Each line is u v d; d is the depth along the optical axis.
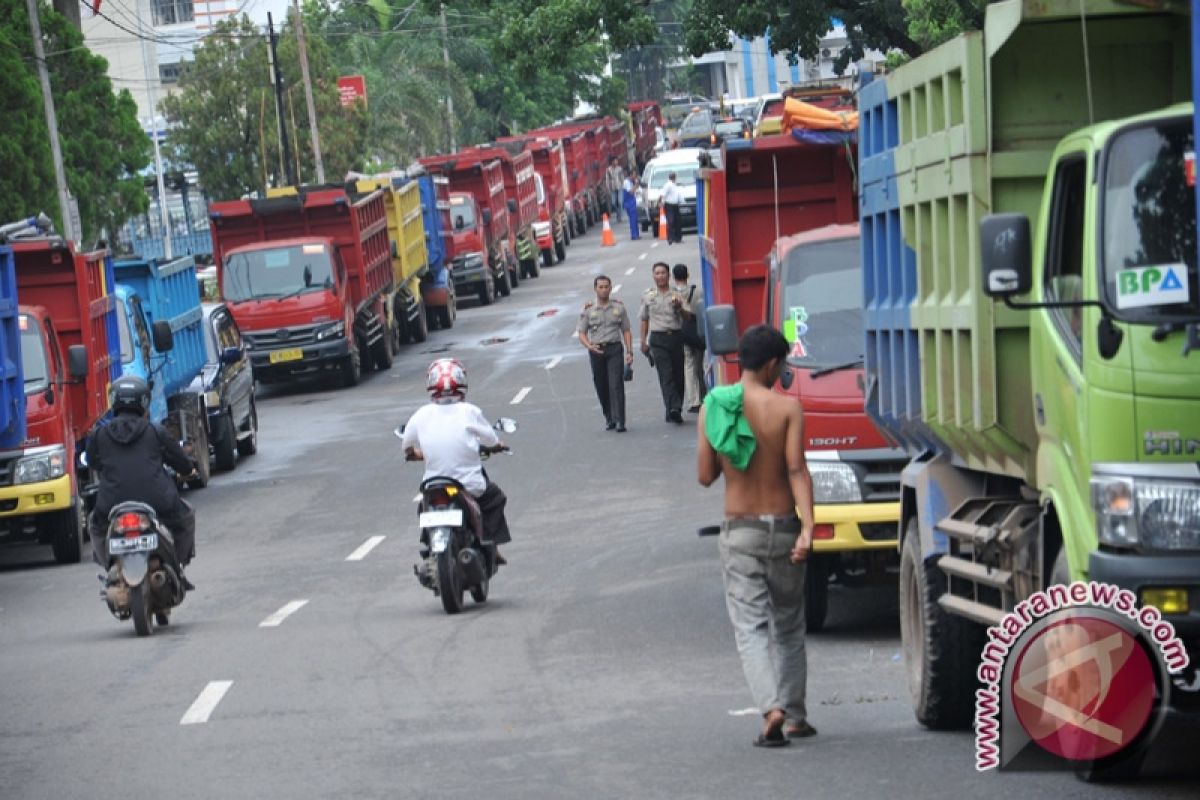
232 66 141.12
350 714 25.77
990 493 22.77
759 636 21.77
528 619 33.03
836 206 38.47
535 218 130.25
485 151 122.69
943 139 21.89
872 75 33.34
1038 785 19.45
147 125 182.50
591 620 32.53
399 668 29.19
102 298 51.28
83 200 100.19
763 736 21.92
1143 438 17.34
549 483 50.59
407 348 94.25
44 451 45.50
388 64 169.38
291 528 47.88
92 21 195.88
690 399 61.12
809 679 26.64
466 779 21.31
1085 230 18.17
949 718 22.56
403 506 49.97
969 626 22.30
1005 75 20.70
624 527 43.25
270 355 79.38
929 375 23.14
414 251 96.81
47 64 98.56
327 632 33.16
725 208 38.22
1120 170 18.00
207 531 48.56
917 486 23.44
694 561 38.12
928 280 23.25
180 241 150.62
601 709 25.12
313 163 141.88
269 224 83.69
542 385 72.69
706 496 46.62
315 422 70.56
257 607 36.81
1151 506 17.22
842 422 29.38
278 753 23.47
